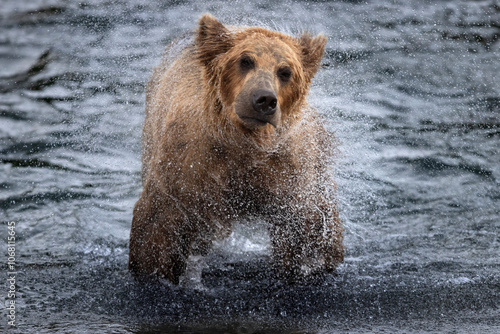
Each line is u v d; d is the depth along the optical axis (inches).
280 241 423.8
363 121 753.0
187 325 357.1
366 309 391.9
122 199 595.2
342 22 1103.0
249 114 333.4
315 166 416.2
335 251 444.5
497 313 385.1
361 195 612.4
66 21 1101.1
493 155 704.4
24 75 895.7
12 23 1090.7
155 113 454.9
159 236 398.6
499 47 1043.3
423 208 599.8
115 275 446.6
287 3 1140.5
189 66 430.9
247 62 352.8
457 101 842.8
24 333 336.5
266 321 368.5
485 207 605.6
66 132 722.2
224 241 485.4
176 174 380.2
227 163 372.2
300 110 386.0
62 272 450.3
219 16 1072.8
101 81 869.8
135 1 1153.4
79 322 356.2
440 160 683.4
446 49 1026.1
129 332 341.7
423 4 1218.6
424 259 491.8
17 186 605.9
